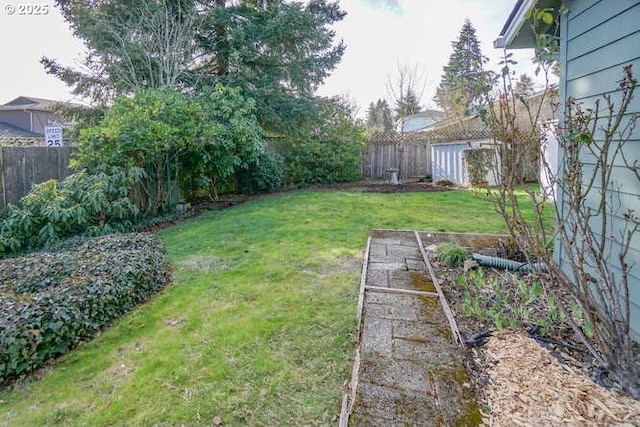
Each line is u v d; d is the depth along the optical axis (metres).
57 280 2.91
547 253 2.25
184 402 1.84
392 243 4.56
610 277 1.95
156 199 6.51
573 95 3.05
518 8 3.54
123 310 2.83
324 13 10.73
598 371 1.96
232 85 9.60
